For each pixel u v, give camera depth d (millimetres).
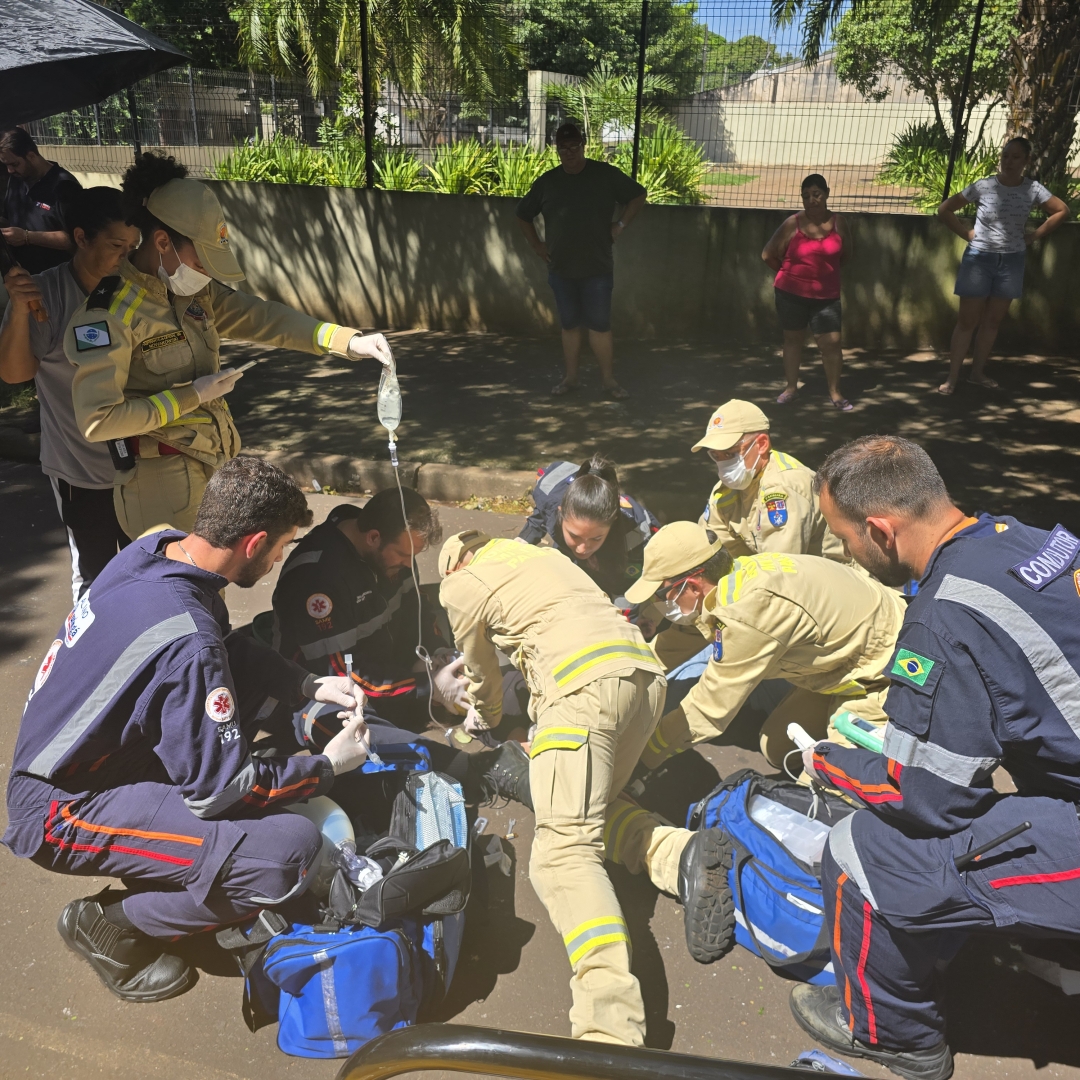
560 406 6859
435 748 3207
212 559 2404
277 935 2311
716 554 2863
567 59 24953
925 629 1944
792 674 2936
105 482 3455
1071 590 1874
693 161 10953
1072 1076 2271
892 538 2080
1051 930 1951
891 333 8312
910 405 6766
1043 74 9023
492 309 9133
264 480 2400
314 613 3176
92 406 2930
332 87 15828
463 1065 1414
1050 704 1878
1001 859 1970
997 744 1928
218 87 11945
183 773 2260
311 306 9773
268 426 6578
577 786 2477
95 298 2980
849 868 2170
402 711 3490
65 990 2525
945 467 5684
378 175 11219
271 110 12633
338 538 3252
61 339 3203
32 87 4133
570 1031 2402
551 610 2725
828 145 10477
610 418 6590
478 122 13492
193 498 3312
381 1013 2273
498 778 3139
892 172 11930
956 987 2518
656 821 2867
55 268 3191
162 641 2250
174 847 2332
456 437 6258
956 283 6848
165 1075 2291
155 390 3174
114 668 2264
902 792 2012
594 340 6906
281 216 9570
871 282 8195
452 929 2455
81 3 3889
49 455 3457
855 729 2658
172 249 2982
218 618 2646
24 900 2811
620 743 2664
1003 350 8141
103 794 2385
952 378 6969
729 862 2572
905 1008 2197
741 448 3320
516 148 11500
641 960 2607
